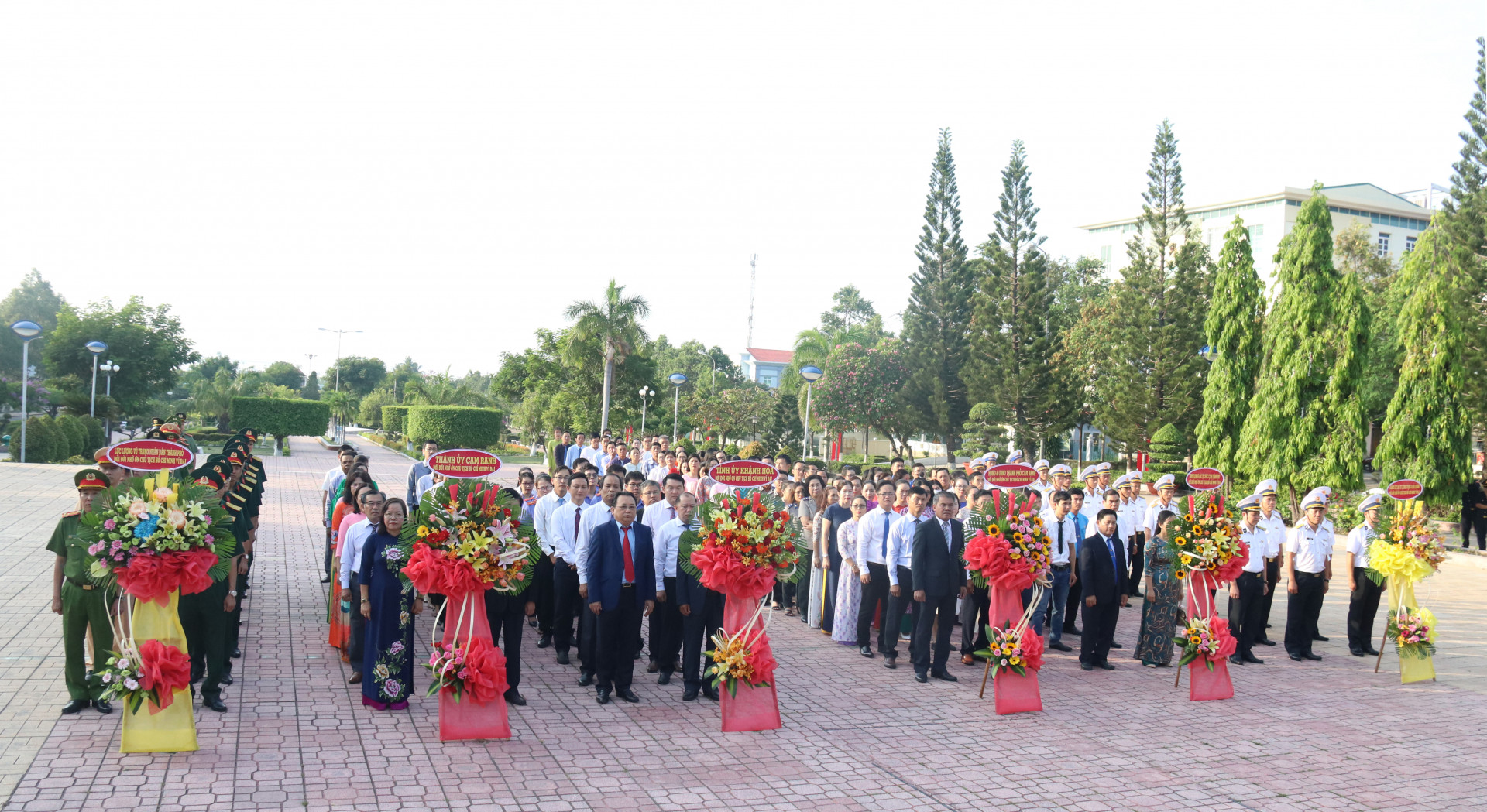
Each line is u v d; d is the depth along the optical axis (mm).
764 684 7480
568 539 9078
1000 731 7637
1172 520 8945
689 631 8133
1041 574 8227
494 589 7352
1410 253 22578
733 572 7246
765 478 9750
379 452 48094
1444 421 20672
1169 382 35844
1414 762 7250
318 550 14781
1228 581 9242
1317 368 22234
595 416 42656
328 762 6184
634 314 38562
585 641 8383
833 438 44281
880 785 6355
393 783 5918
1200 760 7121
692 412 54781
